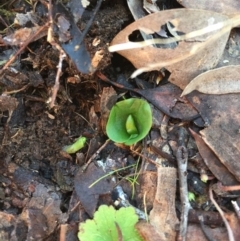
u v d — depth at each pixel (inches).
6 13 5.3
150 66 4.8
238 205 4.7
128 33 4.9
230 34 5.1
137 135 4.8
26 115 5.2
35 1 5.1
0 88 5.1
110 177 4.8
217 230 4.6
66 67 4.9
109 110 5.0
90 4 5.1
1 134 5.1
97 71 4.9
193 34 4.7
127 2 5.1
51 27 4.6
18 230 4.7
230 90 4.9
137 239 4.5
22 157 5.1
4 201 4.9
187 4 5.0
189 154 4.8
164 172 4.7
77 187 4.8
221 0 5.0
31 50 5.0
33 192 4.9
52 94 4.8
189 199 4.7
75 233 4.6
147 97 5.0
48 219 4.7
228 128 4.8
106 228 4.5
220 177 4.7
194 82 4.8
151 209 4.7
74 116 5.2
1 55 5.1
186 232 4.5
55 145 5.1
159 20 4.8
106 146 5.0
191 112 4.9
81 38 4.7
